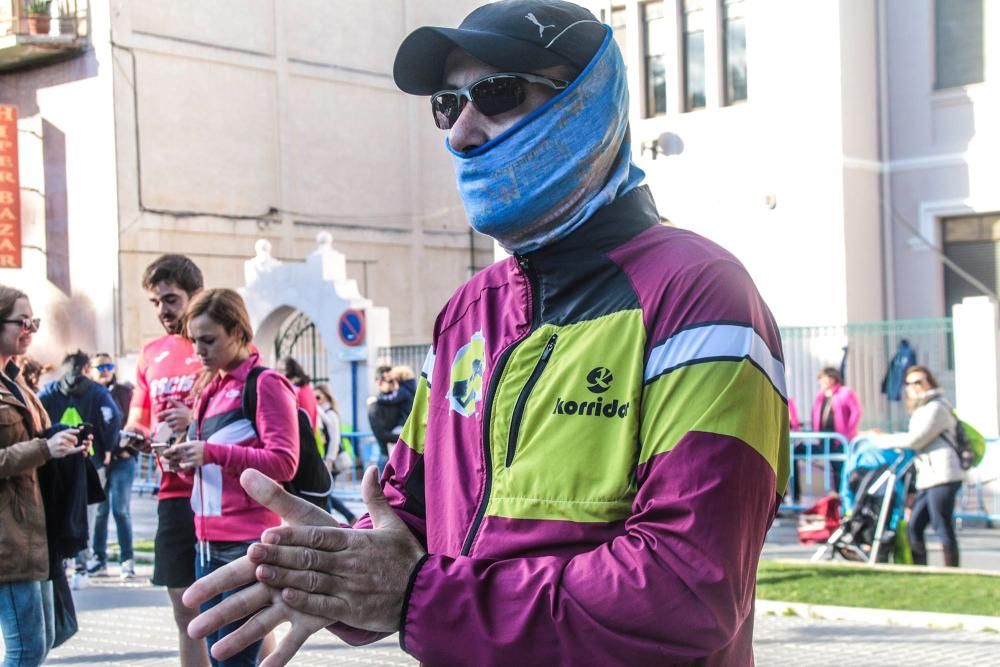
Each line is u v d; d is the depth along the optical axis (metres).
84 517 5.38
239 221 27.00
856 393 18.08
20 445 5.10
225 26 26.94
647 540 1.69
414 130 29.88
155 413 5.79
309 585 1.73
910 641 8.11
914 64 19.77
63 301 26.12
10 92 26.89
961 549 12.30
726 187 20.08
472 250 30.67
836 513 11.59
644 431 1.81
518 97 2.02
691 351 1.79
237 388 5.15
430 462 2.15
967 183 19.27
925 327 17.55
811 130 19.36
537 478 1.88
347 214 28.70
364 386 21.66
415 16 29.98
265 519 5.03
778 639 8.23
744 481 1.72
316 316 22.22
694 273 1.85
